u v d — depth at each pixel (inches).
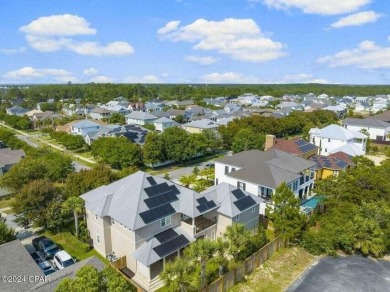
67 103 7293.3
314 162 1985.7
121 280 761.6
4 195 1887.3
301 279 1117.7
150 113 4936.0
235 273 1061.8
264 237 1325.0
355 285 1080.2
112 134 3228.3
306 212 1546.5
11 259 972.6
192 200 1268.5
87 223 1378.0
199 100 7726.4
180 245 1152.2
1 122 5182.1
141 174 1312.7
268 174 1636.3
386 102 7445.9
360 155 2422.5
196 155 2982.3
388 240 1275.8
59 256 1146.7
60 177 1989.4
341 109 5556.1
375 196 1504.7
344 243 1270.9
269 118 3759.8
